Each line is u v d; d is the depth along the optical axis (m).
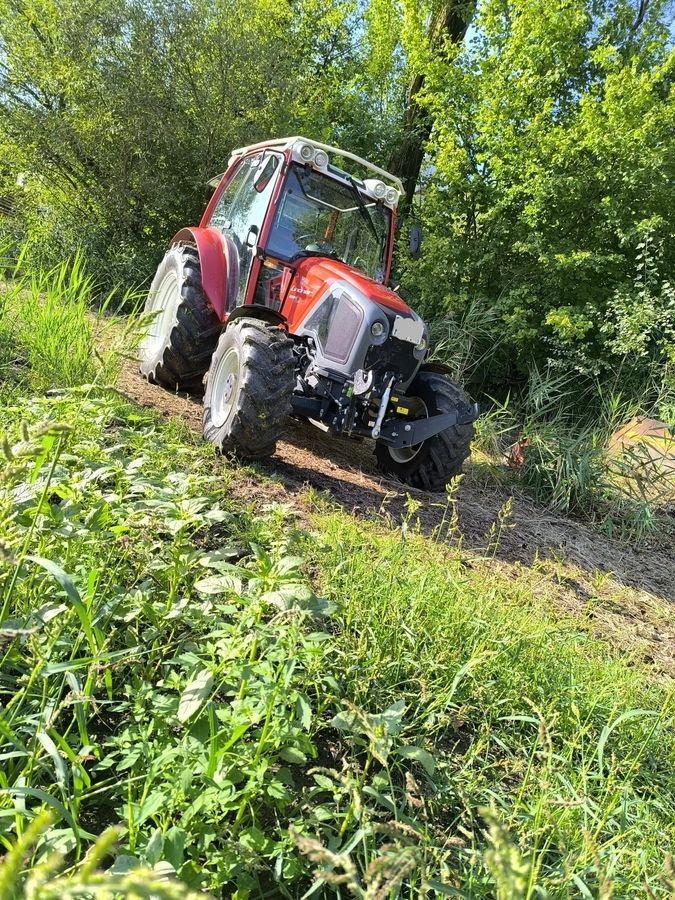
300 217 4.95
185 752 1.50
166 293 5.63
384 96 14.88
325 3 14.20
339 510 3.70
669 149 8.88
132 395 4.62
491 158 10.36
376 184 5.24
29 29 11.20
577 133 9.41
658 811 2.18
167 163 10.86
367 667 2.23
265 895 1.47
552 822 1.70
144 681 1.82
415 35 12.03
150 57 10.56
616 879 1.71
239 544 2.81
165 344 5.04
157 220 11.15
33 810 1.37
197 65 10.75
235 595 1.88
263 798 1.65
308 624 2.34
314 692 2.10
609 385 8.46
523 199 10.18
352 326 4.29
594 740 2.37
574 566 4.35
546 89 10.38
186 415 4.59
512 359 9.79
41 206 11.32
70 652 1.81
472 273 10.18
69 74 10.54
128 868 1.19
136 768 1.60
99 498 2.02
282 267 4.84
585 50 10.50
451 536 4.15
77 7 10.49
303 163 4.86
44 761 1.48
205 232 5.29
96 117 10.48
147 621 2.04
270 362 3.79
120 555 2.15
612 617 3.72
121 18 10.50
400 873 0.97
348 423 4.36
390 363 4.44
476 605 2.80
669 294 7.66
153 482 2.13
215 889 1.36
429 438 4.90
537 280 9.62
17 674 1.78
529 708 2.41
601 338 8.64
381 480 4.86
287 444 5.02
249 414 3.72
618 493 5.95
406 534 3.40
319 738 2.00
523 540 4.61
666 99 9.85
